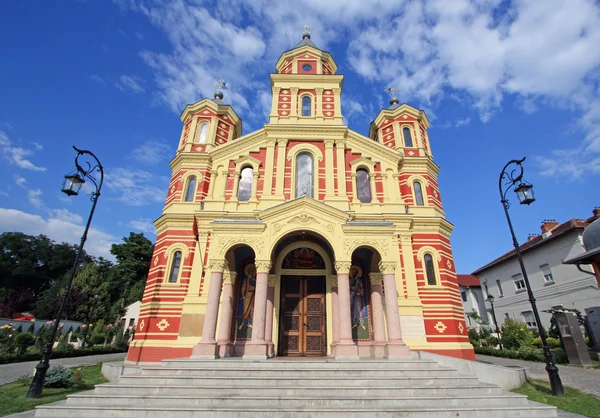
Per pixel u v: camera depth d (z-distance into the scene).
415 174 24.92
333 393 10.73
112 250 60.03
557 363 18.75
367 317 19.92
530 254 32.94
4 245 66.88
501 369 13.27
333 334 19.09
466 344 20.77
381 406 9.93
